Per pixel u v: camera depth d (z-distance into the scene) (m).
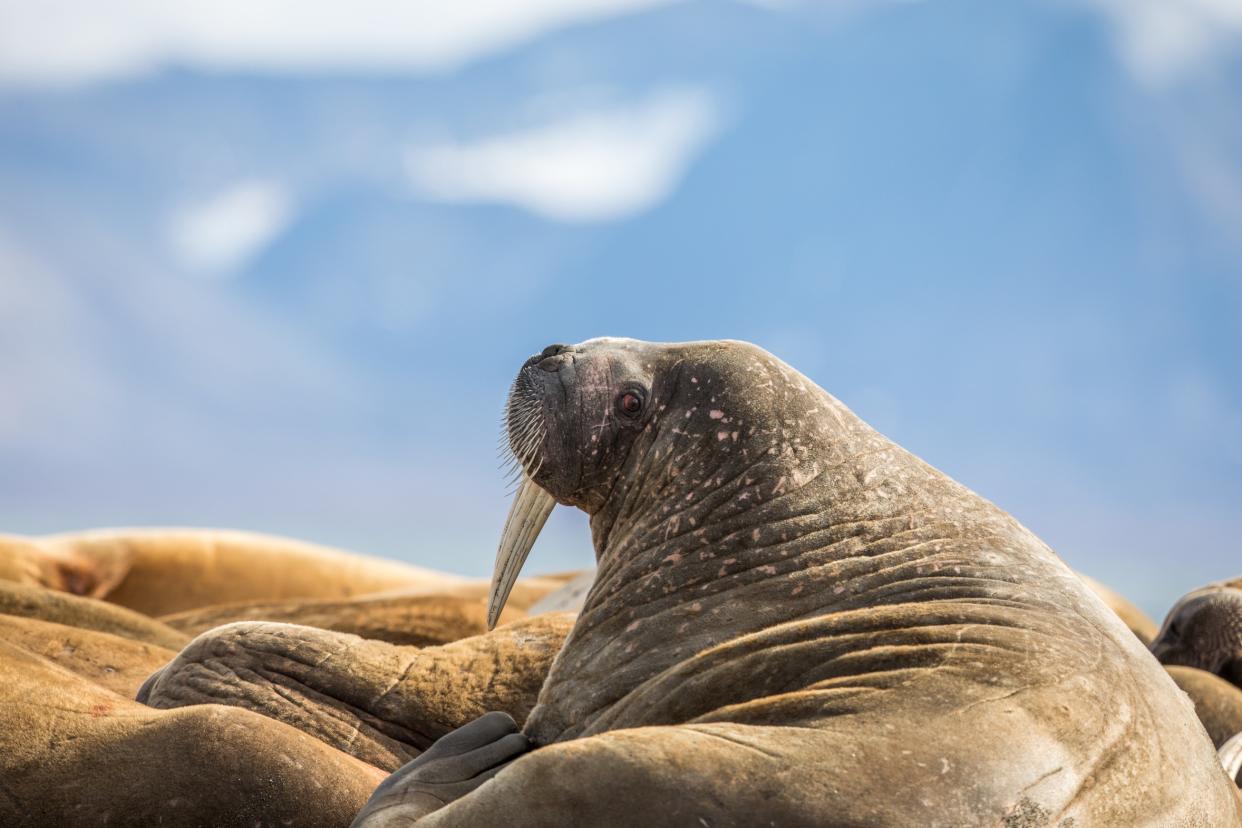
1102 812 14.35
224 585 55.81
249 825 16.83
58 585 53.50
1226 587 36.41
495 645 23.59
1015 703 14.73
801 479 18.72
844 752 14.13
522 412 20.81
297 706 22.33
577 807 13.95
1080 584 17.66
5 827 16.42
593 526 21.11
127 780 16.75
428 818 14.68
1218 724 27.38
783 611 17.55
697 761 14.05
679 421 19.86
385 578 58.12
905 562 17.55
